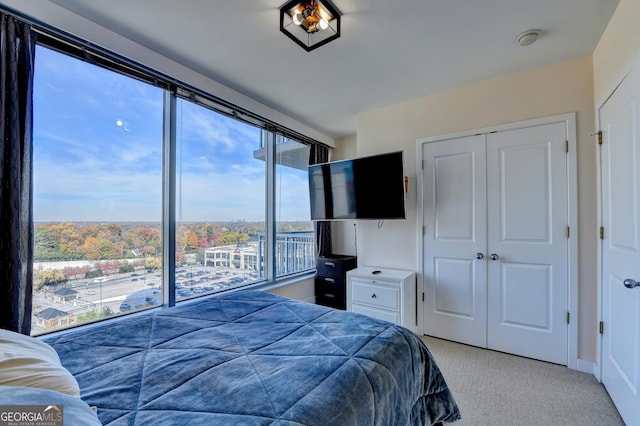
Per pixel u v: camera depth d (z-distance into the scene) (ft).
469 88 8.68
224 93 8.59
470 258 8.62
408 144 9.80
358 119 10.95
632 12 4.94
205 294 8.56
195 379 3.05
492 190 8.30
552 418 5.38
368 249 10.71
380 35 6.28
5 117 4.81
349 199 10.18
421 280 9.46
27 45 5.06
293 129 11.45
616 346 5.75
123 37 6.29
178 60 7.29
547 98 7.58
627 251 5.26
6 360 2.38
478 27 6.03
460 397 6.04
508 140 8.08
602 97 6.43
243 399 2.71
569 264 7.26
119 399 2.70
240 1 5.31
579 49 6.85
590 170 7.03
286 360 3.46
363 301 9.37
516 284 7.93
